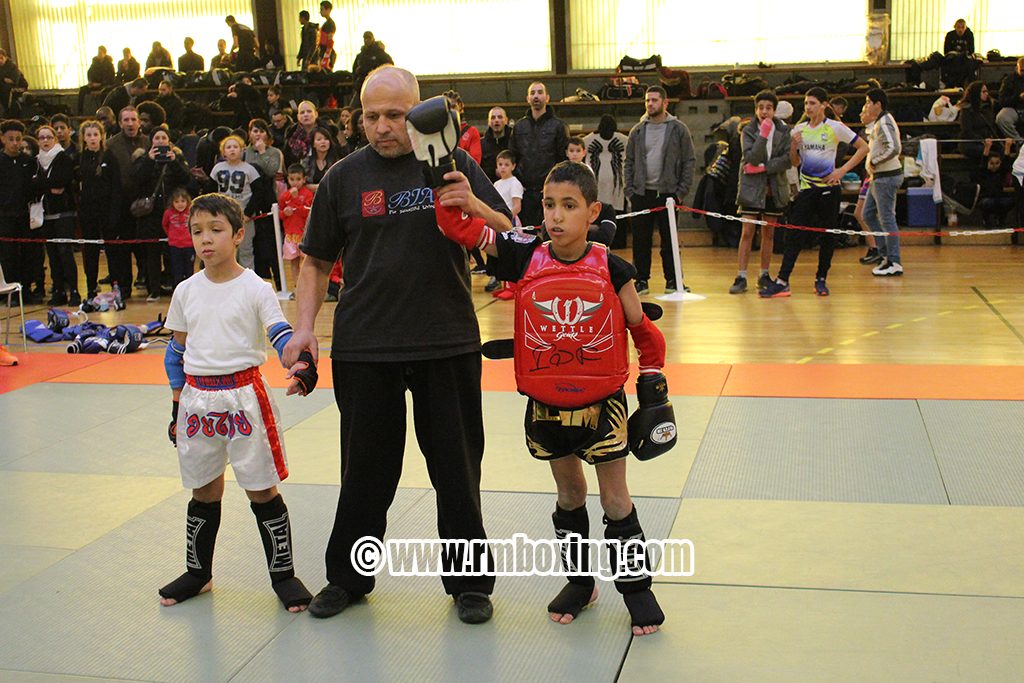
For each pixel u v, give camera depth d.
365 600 3.99
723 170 14.12
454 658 3.52
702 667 3.40
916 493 4.85
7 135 11.45
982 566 4.07
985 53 18.31
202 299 3.86
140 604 4.01
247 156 12.18
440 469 3.79
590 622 3.75
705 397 6.59
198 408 3.85
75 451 6.01
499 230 3.68
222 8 20.59
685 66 19.06
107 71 19.78
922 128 16.53
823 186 10.07
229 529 4.73
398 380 3.81
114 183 11.47
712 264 12.87
